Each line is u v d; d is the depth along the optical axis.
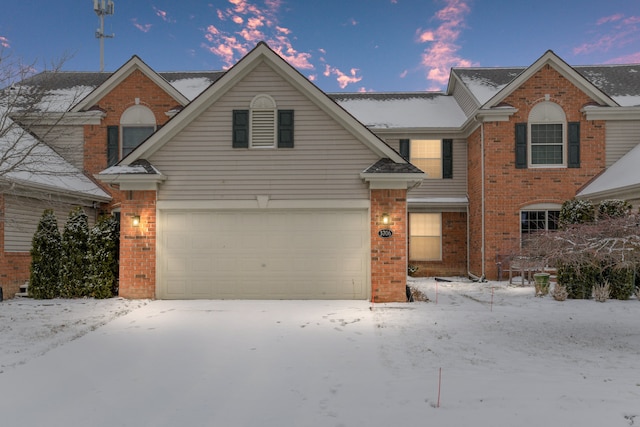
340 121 11.39
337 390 5.12
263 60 11.49
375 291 11.02
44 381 5.47
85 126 16.66
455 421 4.23
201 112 11.52
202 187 11.42
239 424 4.25
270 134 11.48
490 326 8.43
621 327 8.36
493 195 16.12
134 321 8.89
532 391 4.97
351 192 11.33
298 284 11.39
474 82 18.39
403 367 5.95
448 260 18.11
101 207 15.95
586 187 15.82
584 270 11.59
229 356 6.54
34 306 10.30
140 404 4.77
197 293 11.38
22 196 12.27
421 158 18.39
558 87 16.23
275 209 11.41
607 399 4.70
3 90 10.84
